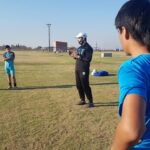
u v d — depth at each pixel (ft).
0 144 21.93
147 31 5.77
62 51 377.30
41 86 52.37
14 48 485.15
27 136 23.71
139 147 5.66
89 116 29.89
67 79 64.28
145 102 5.36
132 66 5.69
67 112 31.63
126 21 5.86
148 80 5.62
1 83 55.93
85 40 32.60
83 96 35.19
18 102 37.19
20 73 78.59
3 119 28.89
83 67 33.06
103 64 115.65
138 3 5.84
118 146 5.24
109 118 29.12
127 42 6.06
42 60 148.36
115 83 55.88
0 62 120.98
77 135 23.95
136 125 5.10
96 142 22.34
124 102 5.35
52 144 21.93
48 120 28.43
